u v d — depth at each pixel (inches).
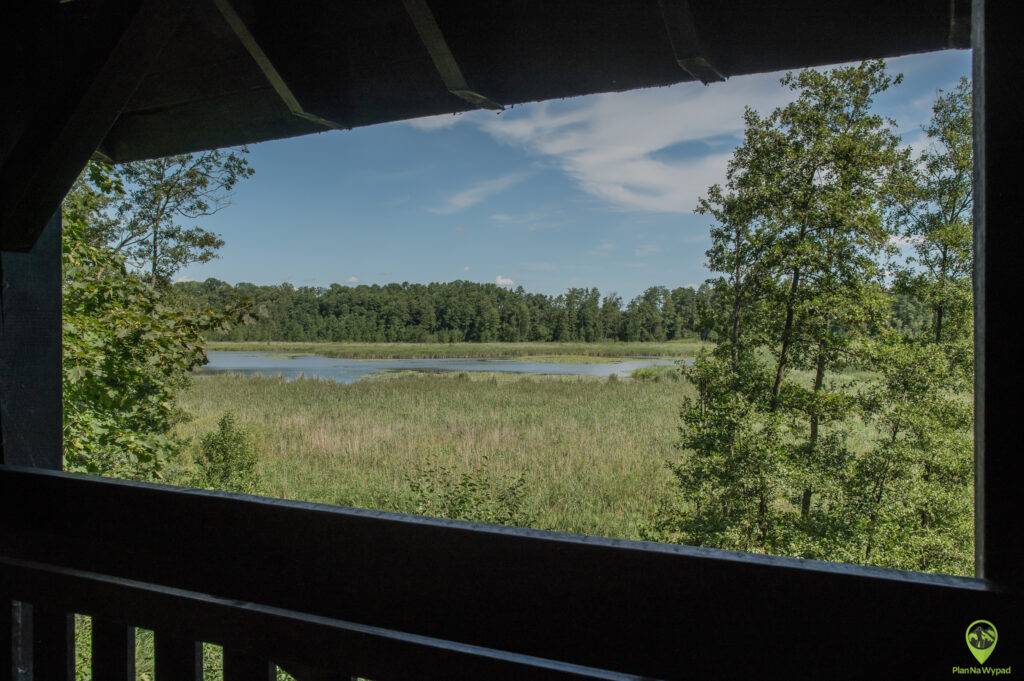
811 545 336.8
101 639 34.3
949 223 348.8
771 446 352.8
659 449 539.2
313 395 839.1
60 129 41.6
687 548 27.2
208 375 992.2
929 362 340.5
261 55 50.1
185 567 36.9
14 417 49.9
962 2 37.9
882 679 23.9
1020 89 22.5
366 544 32.4
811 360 367.6
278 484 481.7
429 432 638.5
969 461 336.2
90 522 40.1
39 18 49.3
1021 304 22.5
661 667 27.0
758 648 25.6
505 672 26.6
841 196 350.6
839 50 41.6
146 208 331.9
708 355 395.9
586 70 48.4
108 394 196.2
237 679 31.2
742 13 42.4
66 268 187.5
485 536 29.9
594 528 402.9
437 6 47.3
